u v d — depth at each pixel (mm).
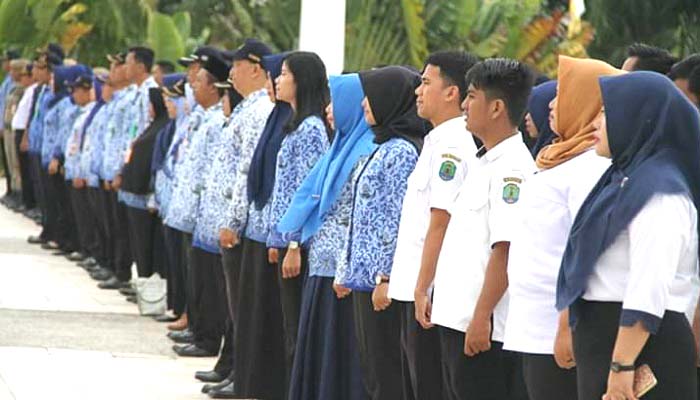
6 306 14164
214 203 10961
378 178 7941
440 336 7156
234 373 9828
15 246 18984
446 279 6953
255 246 9617
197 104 12164
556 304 5719
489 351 6832
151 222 14273
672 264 5305
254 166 9578
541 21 24000
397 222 7934
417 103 7684
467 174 7137
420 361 7402
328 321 8492
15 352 11820
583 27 24438
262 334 9617
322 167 8570
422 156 7434
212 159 11516
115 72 15781
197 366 11477
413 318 7426
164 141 13438
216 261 11578
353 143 8445
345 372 8469
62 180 18328
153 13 26594
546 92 7289
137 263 14367
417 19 23422
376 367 8039
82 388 10469
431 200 7195
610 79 5531
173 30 25578
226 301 11656
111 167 15398
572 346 5684
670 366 5398
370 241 7949
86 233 17188
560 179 6012
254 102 10047
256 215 9586
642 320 5289
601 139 5605
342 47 13969
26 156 22109
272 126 9602
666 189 5328
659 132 5422
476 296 6867
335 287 8188
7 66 25938
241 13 26781
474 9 24109
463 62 7371
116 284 15617
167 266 13711
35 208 22266
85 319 13570
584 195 5914
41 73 20531
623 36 26484
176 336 12594
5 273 16562
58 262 17781
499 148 6828
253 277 9648
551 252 6035
